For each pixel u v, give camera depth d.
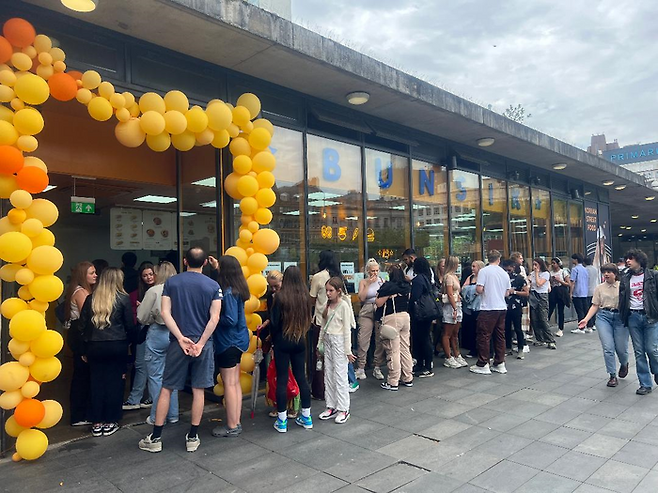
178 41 5.13
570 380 6.69
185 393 6.39
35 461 4.14
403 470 3.90
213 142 5.25
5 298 4.20
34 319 3.86
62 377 7.54
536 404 5.62
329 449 4.35
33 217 4.01
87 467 4.02
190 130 4.93
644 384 5.94
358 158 7.71
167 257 7.20
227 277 4.76
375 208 7.95
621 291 6.07
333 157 7.30
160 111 4.72
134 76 5.08
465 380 6.76
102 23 4.73
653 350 5.84
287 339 4.82
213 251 6.18
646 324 5.90
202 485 3.68
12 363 3.94
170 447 4.43
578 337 10.29
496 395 6.00
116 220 8.01
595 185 14.48
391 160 8.30
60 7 4.43
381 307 6.50
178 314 4.34
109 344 4.73
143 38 5.06
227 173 6.06
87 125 6.60
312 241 6.92
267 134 5.56
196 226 6.59
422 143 8.92
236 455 4.23
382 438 4.61
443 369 7.46
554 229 12.61
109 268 4.94
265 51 5.40
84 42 4.76
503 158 10.89
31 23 4.41
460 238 9.66
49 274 4.04
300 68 5.89
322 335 5.30
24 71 4.02
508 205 11.04
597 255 14.48
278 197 6.48
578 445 4.38
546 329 9.00
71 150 6.43
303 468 3.96
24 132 3.97
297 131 6.77
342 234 7.37
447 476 3.78
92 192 7.90
